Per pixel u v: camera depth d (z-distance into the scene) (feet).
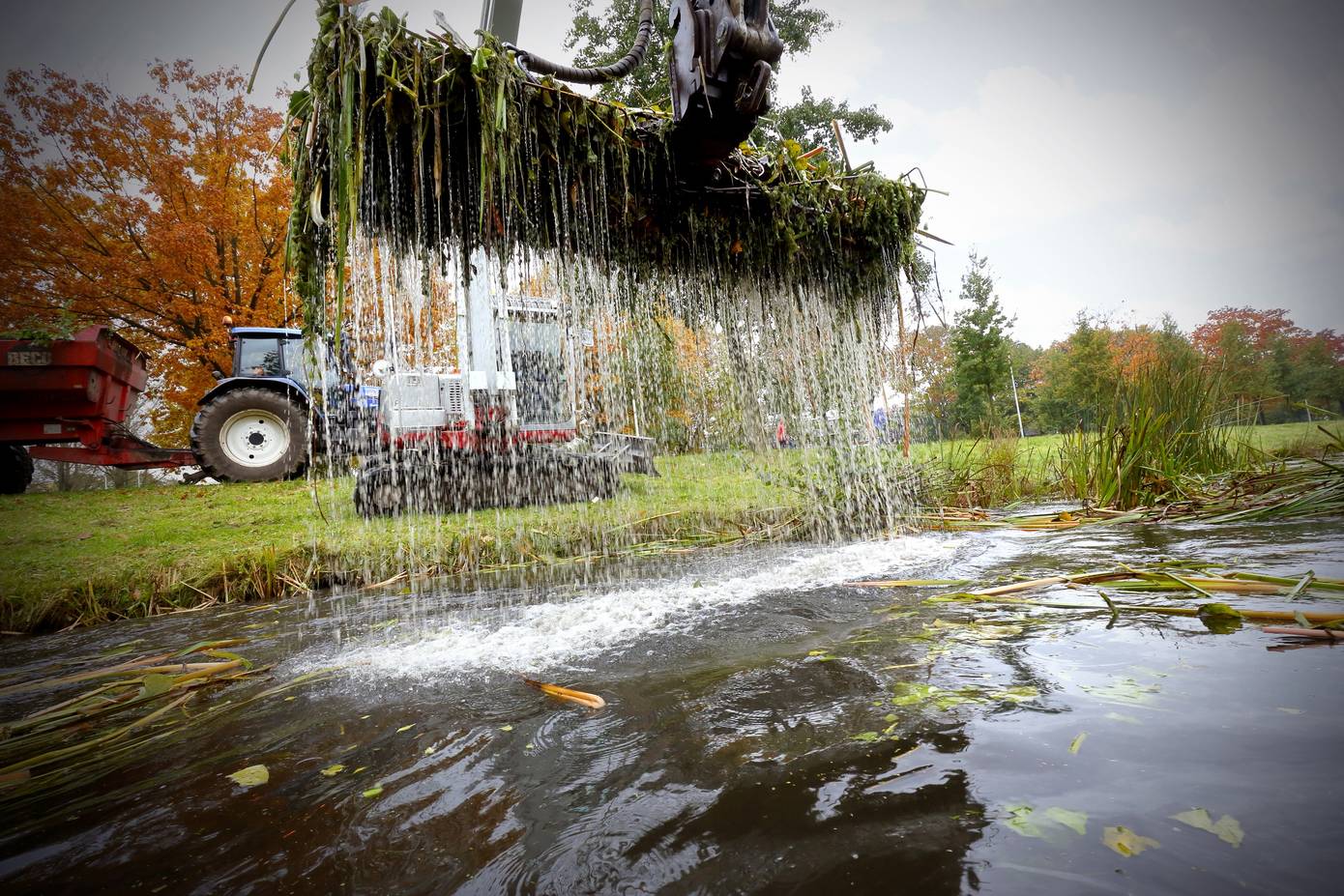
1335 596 5.83
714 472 19.30
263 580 12.54
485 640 7.40
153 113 39.09
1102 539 10.91
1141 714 3.66
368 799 3.60
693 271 10.60
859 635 6.19
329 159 7.06
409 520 15.16
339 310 6.61
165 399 40.57
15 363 22.56
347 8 6.93
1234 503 12.56
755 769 3.48
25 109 36.40
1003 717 3.80
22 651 9.25
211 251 39.52
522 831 3.08
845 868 2.51
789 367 13.20
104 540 15.38
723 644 6.36
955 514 15.99
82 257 38.01
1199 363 16.81
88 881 2.97
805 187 10.95
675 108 8.82
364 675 6.36
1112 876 2.27
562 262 9.09
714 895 2.43
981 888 2.27
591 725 4.45
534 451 16.97
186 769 4.32
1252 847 2.36
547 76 8.32
